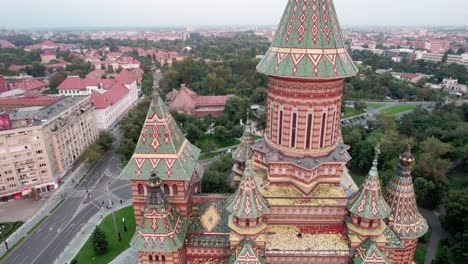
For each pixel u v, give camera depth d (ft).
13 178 329.31
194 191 189.26
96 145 410.31
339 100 151.84
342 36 147.74
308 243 142.10
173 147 153.99
